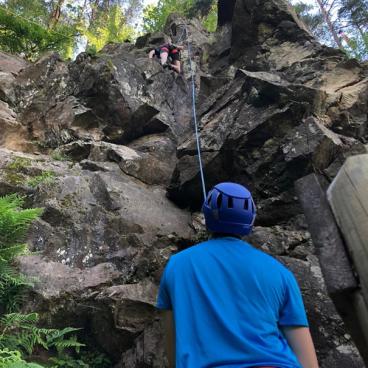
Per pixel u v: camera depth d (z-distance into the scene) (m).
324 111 5.78
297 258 4.39
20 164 6.40
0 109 8.59
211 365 1.29
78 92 8.82
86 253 5.09
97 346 4.40
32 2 15.81
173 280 1.54
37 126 8.53
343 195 1.47
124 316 4.30
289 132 5.42
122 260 5.00
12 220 4.48
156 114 8.56
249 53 9.49
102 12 18.45
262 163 5.35
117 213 5.59
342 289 1.42
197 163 6.09
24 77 9.38
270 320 1.41
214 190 1.70
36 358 4.01
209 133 6.20
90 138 8.17
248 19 9.50
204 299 1.43
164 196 6.61
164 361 3.78
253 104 5.90
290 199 5.09
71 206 5.47
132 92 8.68
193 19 13.08
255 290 1.44
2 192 5.74
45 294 4.30
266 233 4.70
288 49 8.82
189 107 9.23
